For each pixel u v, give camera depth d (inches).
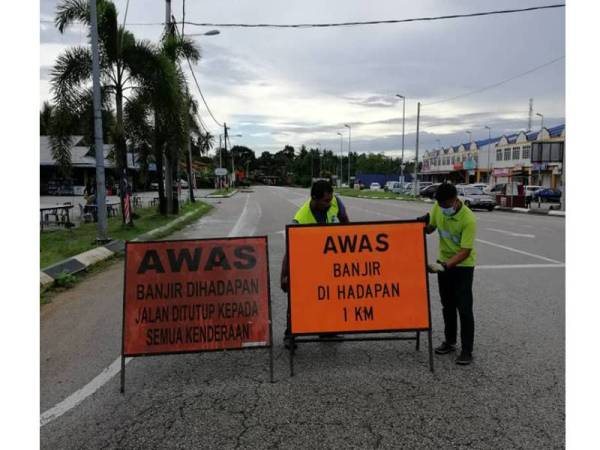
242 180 4143.7
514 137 2218.3
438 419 145.9
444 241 194.1
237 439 136.9
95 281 346.6
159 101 642.8
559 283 325.7
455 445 132.3
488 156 2487.7
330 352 203.3
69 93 607.8
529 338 216.2
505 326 233.5
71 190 1492.4
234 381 175.6
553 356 194.5
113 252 449.1
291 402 158.2
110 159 743.7
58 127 606.9
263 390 167.5
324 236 187.3
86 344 217.0
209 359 197.9
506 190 1350.9
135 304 176.7
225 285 179.9
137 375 182.5
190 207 1076.5
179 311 177.6
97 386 173.0
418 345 203.9
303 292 185.0
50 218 798.5
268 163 5698.8
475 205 1222.3
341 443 134.0
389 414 149.3
